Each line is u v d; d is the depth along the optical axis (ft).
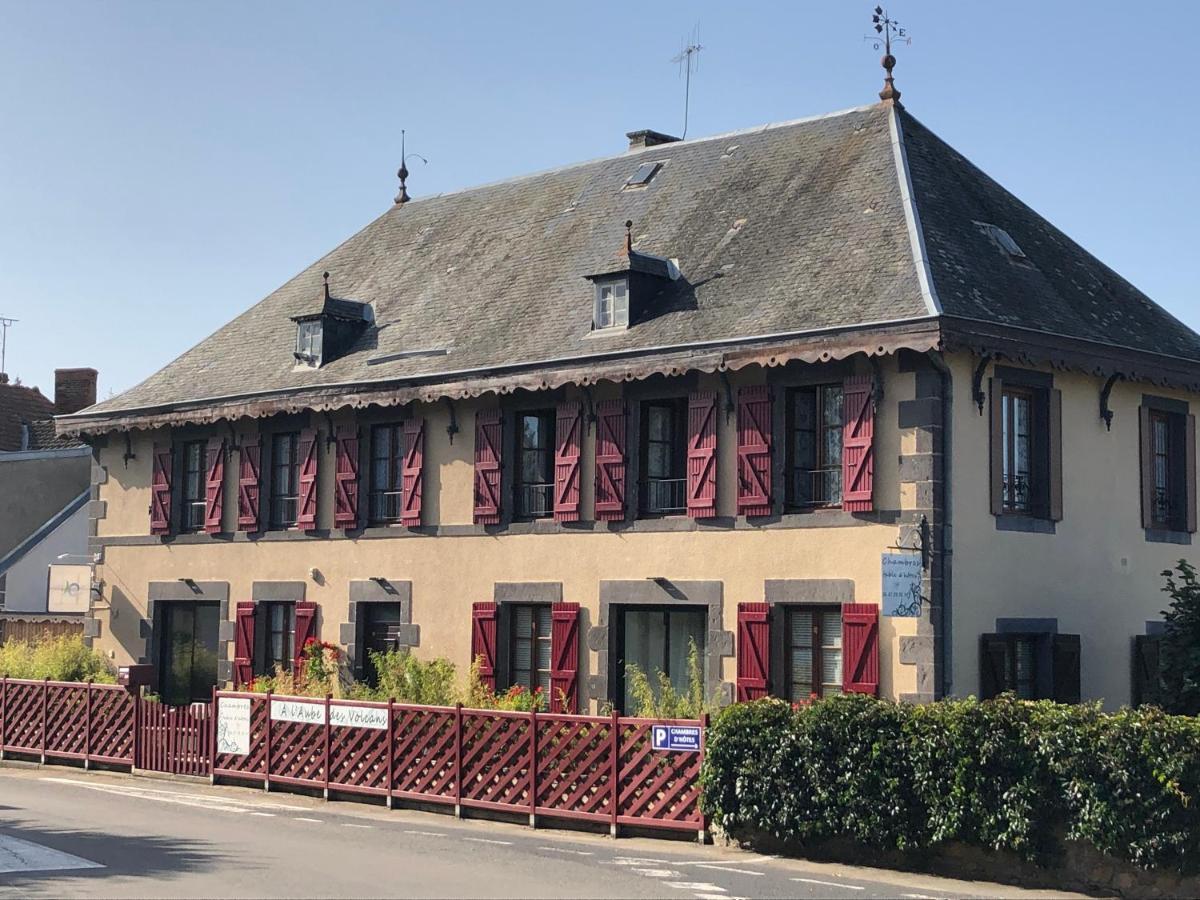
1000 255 65.10
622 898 38.04
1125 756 41.83
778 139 75.51
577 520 67.67
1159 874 41.63
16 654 87.76
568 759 53.62
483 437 71.72
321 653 76.33
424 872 41.81
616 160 83.51
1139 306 71.31
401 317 80.89
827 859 47.55
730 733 49.19
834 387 60.75
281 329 87.20
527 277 77.10
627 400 66.23
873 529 58.03
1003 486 59.72
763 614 60.54
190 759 67.36
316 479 79.15
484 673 70.03
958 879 44.60
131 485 89.04
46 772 72.33
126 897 36.76
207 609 85.30
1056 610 61.16
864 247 62.90
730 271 66.90
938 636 56.13
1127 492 65.31
